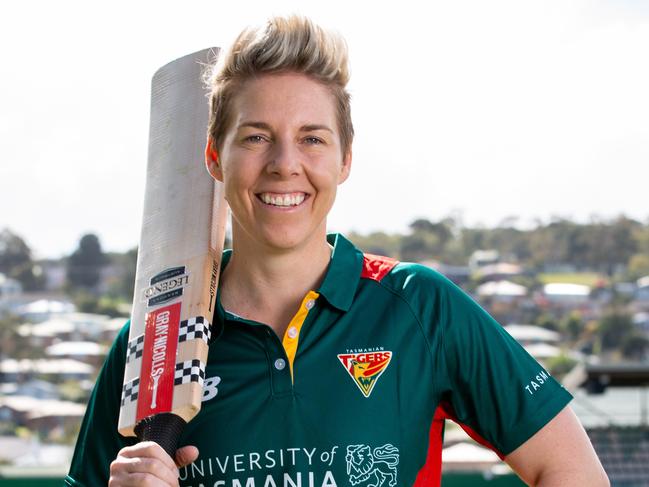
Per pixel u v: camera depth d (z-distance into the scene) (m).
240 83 1.75
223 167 1.78
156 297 1.89
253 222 1.76
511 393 1.80
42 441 23.64
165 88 2.13
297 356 1.76
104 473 1.88
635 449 11.23
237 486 1.71
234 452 1.72
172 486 1.65
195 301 1.83
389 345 1.78
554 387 1.83
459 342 1.81
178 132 2.08
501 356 1.82
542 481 1.79
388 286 1.85
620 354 42.38
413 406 1.76
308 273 1.83
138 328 1.88
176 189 2.02
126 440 1.87
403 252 49.72
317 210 1.76
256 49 1.73
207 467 1.73
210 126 1.83
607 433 11.37
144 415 1.76
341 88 1.78
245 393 1.75
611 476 11.09
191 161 2.03
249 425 1.73
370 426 1.72
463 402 1.83
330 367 1.76
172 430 1.73
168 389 1.76
